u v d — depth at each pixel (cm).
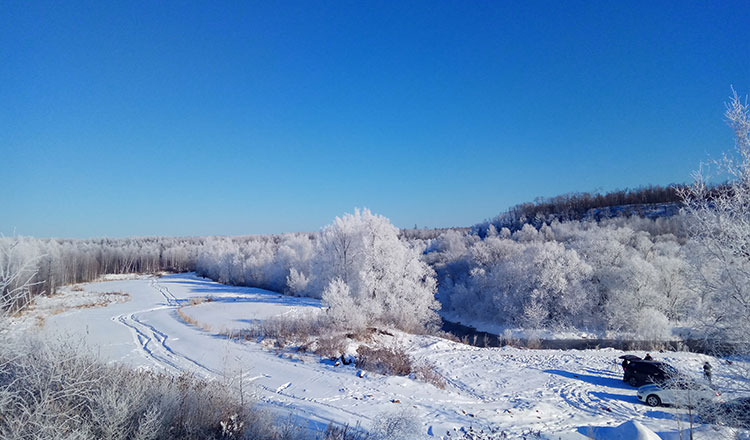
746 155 989
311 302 4400
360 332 2723
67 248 8394
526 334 4188
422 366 2114
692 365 2244
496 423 1305
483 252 5928
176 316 3375
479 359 2509
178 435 830
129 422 781
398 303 3728
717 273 1028
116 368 956
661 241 5159
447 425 1221
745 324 961
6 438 610
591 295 4403
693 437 1059
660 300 3709
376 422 1112
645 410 1579
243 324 2977
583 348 3559
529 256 4828
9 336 681
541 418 1424
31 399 690
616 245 4653
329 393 1495
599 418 1452
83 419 729
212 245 10388
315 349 2217
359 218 4325
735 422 947
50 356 743
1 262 653
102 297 5100
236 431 858
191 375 1214
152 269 11612
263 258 7594
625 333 3934
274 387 1547
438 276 6794
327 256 4450
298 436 944
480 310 5091
